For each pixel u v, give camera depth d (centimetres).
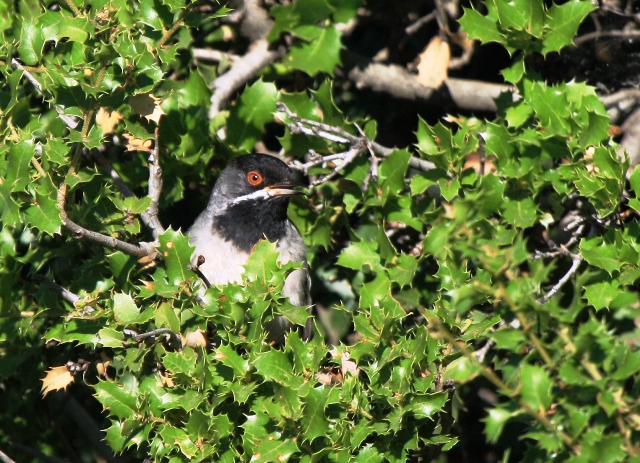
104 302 982
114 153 1277
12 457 1266
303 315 888
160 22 992
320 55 1234
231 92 1332
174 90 1063
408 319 1142
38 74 1027
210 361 884
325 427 834
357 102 1444
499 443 1291
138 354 913
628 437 754
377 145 1189
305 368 859
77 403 1268
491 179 1022
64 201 938
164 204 1218
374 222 1175
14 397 1271
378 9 1417
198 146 1211
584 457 758
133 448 1274
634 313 927
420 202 1148
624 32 1265
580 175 988
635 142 1197
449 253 963
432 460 952
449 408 968
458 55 1454
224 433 850
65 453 1297
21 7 1070
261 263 904
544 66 1345
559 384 802
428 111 1441
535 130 1046
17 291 1097
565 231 1141
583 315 1023
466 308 932
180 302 924
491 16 1072
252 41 1379
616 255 948
